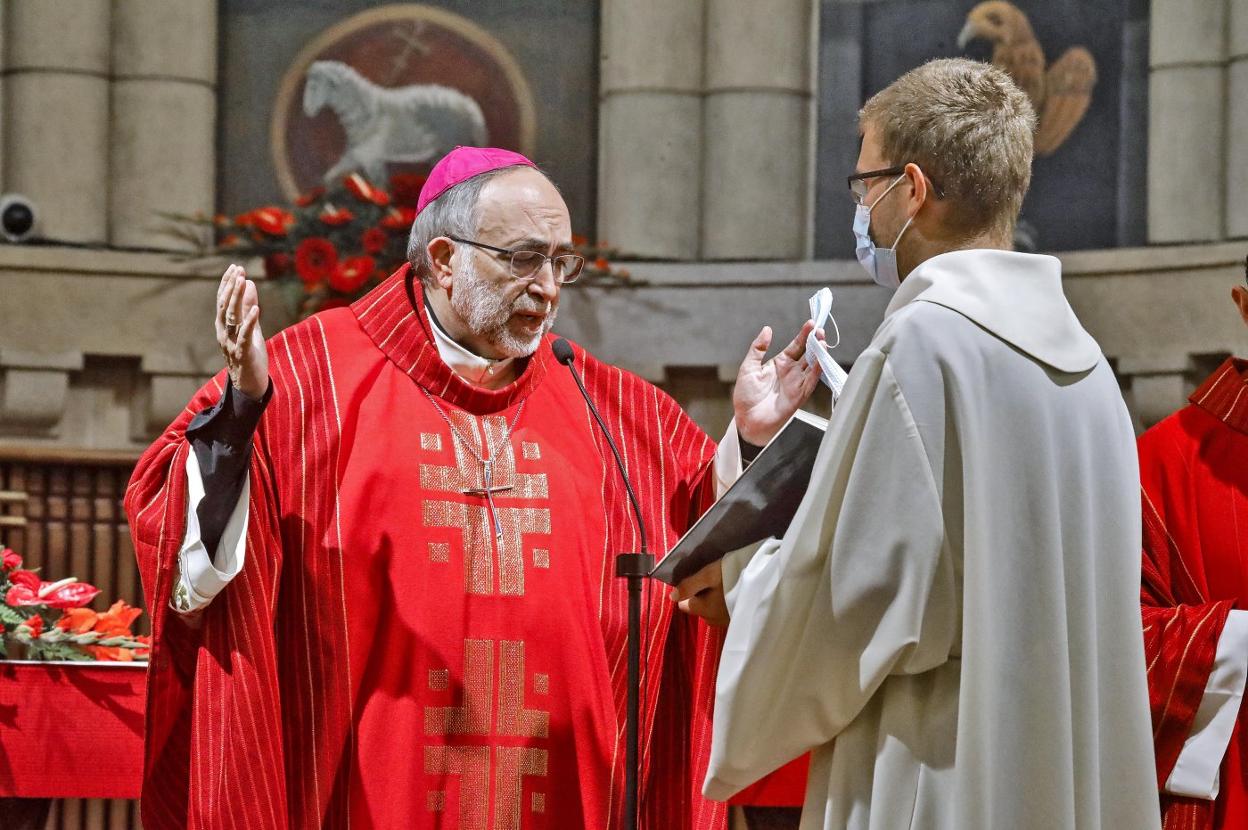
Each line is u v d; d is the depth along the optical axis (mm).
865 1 10164
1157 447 5195
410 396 4672
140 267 9688
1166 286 9234
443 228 4699
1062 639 3498
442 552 4500
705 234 10172
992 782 3408
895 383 3490
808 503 3527
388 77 10461
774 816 5617
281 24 10422
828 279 9742
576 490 4734
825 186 10141
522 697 4465
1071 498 3592
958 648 3510
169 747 4434
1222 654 4641
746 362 4785
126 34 10109
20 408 9461
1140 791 3635
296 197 10344
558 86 10461
